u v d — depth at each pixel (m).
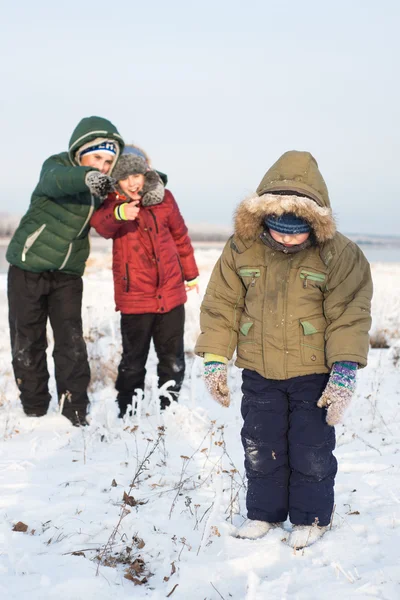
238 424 5.40
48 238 5.16
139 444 4.79
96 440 4.90
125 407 5.59
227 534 3.31
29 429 5.25
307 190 3.09
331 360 3.05
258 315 3.22
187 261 5.78
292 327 3.17
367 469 4.25
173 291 5.53
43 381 5.55
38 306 5.36
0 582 2.79
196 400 6.27
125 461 4.41
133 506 3.67
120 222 5.04
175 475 4.14
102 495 3.82
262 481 3.30
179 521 3.47
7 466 4.32
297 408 3.22
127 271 5.42
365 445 4.77
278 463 3.28
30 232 5.19
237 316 3.35
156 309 5.47
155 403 5.36
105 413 5.43
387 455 4.53
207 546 3.17
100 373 6.93
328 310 3.13
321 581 2.81
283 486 3.30
